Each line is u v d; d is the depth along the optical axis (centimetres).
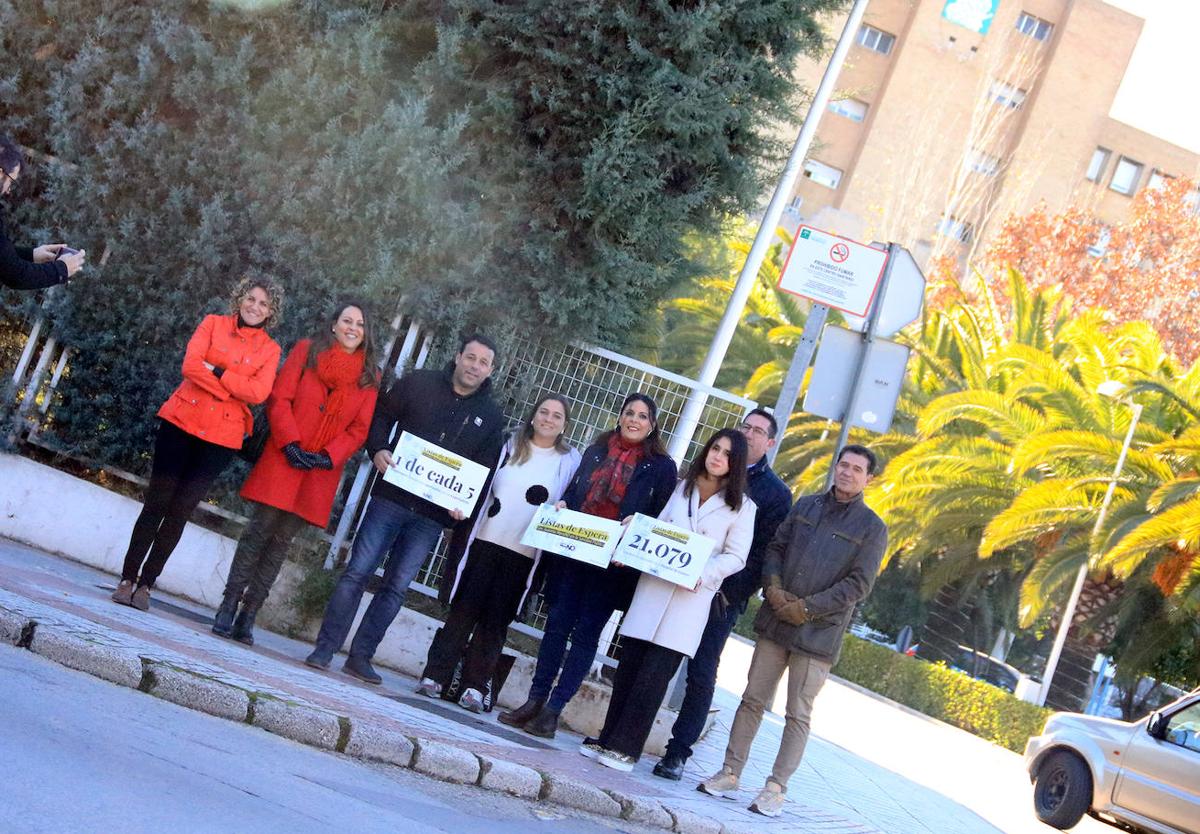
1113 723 1484
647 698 826
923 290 1006
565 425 945
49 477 1009
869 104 6800
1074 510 2664
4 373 1044
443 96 1005
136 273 1016
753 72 1031
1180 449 2511
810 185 6800
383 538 851
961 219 5850
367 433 859
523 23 984
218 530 1031
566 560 876
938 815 1271
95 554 1003
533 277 999
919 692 2931
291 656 862
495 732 804
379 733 641
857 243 1007
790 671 865
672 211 1016
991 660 3438
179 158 1006
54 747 482
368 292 966
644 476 870
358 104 987
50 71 1041
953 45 6800
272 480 831
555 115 999
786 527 875
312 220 991
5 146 685
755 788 983
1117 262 4984
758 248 1147
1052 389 2797
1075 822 1480
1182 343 4794
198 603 1001
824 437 3206
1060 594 3047
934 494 2869
